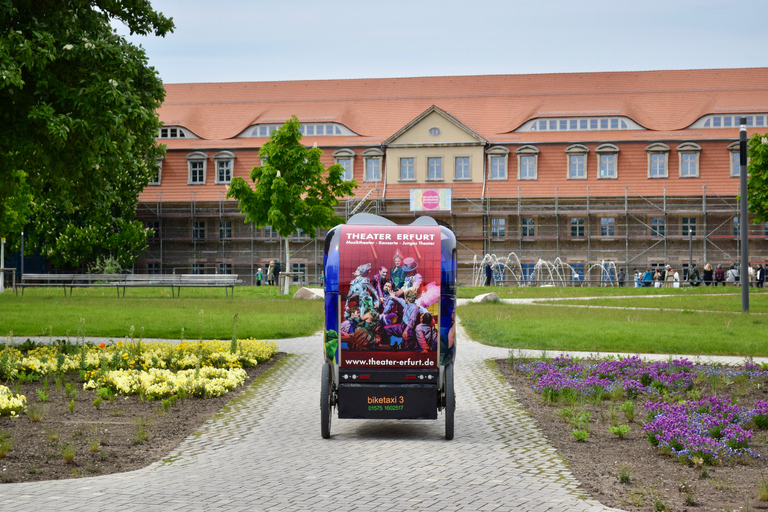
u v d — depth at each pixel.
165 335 20.00
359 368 9.77
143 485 7.21
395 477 7.58
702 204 56.38
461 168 59.22
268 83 66.75
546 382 12.48
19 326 21.31
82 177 16.41
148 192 60.84
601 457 8.40
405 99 64.00
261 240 60.50
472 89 64.25
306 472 7.78
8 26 14.74
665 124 59.59
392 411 9.70
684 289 43.84
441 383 9.84
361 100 64.44
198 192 60.66
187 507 6.52
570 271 58.06
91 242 53.59
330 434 9.80
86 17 15.98
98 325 21.80
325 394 9.55
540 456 8.45
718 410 10.29
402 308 9.77
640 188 57.41
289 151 40.28
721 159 57.00
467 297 37.84
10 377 12.53
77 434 9.17
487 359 16.58
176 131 62.69
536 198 57.97
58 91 14.34
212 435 9.55
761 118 58.34
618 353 17.61
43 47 14.12
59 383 11.97
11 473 7.54
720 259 56.38
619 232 57.78
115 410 10.62
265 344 17.03
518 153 58.91
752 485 7.30
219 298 35.50
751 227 56.22
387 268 9.82
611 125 59.81
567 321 24.55
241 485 7.25
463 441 9.34
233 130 62.94
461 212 58.38
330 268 9.86
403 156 59.53
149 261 60.62
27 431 9.27
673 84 62.25
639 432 9.65
